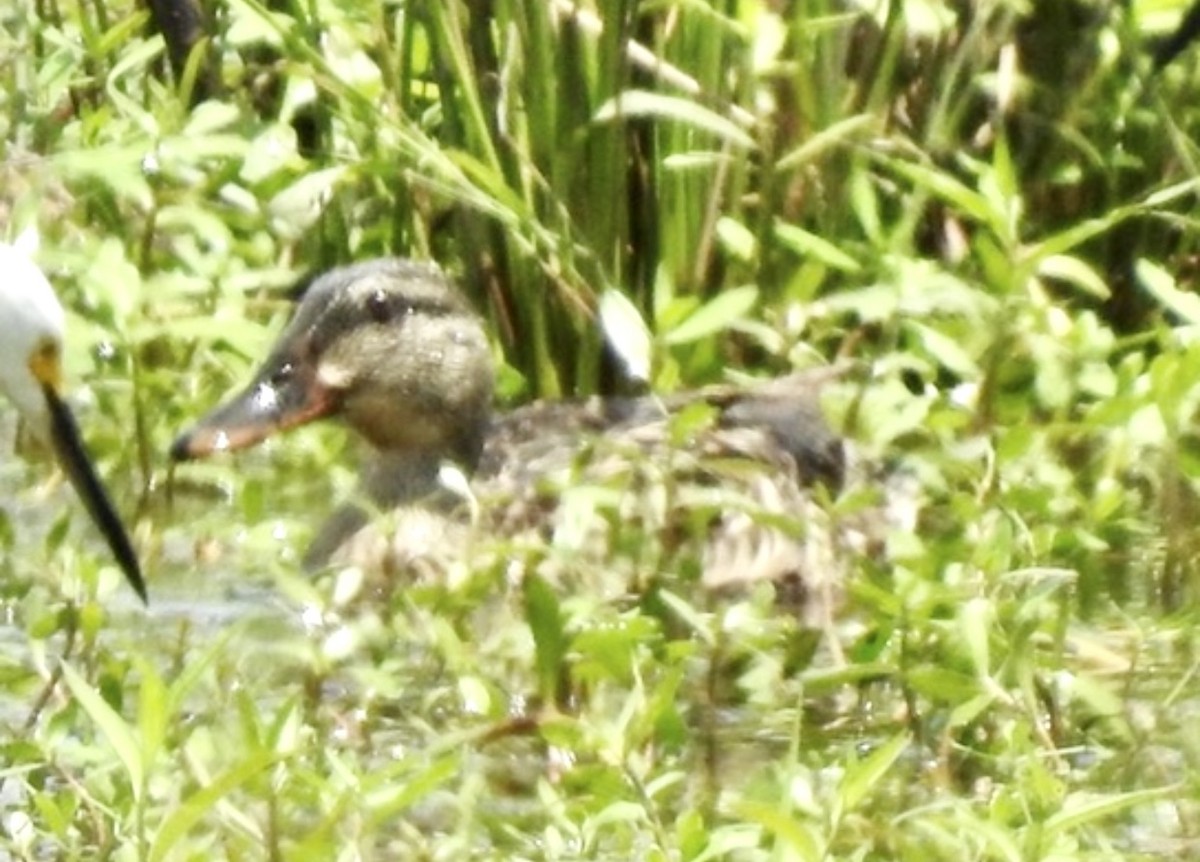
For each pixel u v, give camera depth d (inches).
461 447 472.4
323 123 506.3
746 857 321.1
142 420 465.1
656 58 478.6
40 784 344.8
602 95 474.6
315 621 411.8
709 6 475.5
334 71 479.2
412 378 470.6
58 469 473.4
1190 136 517.3
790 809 311.0
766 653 388.5
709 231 483.5
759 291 482.3
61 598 392.2
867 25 490.9
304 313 478.0
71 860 315.6
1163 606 421.1
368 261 480.1
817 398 451.5
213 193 503.2
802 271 464.1
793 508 431.2
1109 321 513.0
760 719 379.2
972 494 424.5
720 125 452.8
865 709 383.2
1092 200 512.1
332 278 477.1
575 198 482.0
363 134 497.7
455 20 478.3
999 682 366.3
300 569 446.3
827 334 477.4
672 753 360.8
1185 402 421.1
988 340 450.6
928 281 452.8
